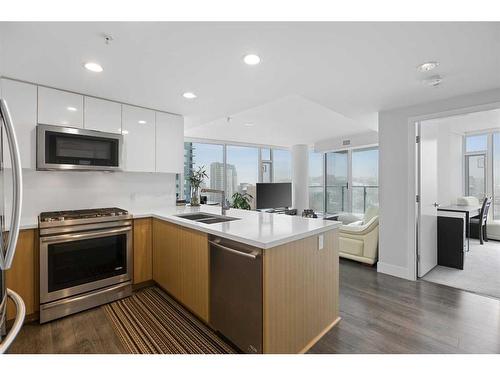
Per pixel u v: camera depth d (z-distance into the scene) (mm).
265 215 2818
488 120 4719
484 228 5469
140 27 1586
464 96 2805
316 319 2008
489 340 1959
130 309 2488
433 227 3658
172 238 2592
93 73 2262
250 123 4688
